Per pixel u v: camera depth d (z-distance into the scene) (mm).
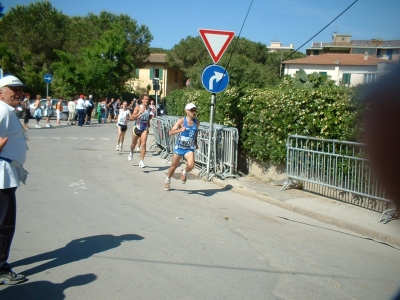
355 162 7648
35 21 56750
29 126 26688
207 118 12742
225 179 10258
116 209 7539
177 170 11781
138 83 60875
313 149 8656
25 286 4445
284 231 6707
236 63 25797
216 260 5320
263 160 10477
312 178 8641
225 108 11414
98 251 5465
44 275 4719
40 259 5168
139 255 5379
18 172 4516
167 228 6547
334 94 8375
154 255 5398
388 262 5535
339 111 8203
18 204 7641
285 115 9188
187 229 6547
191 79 28641
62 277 4676
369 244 6266
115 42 43469
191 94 15211
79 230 6285
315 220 7422
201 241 6016
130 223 6730
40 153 14266
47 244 5672
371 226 6758
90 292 4328
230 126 11391
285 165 9805
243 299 4270
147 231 6359
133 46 55844
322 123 8445
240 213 7645
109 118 35656
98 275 4746
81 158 13484
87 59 41531
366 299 4379
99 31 53625
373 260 5590
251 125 10539
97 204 7840
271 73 27172
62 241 5801
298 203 8125
